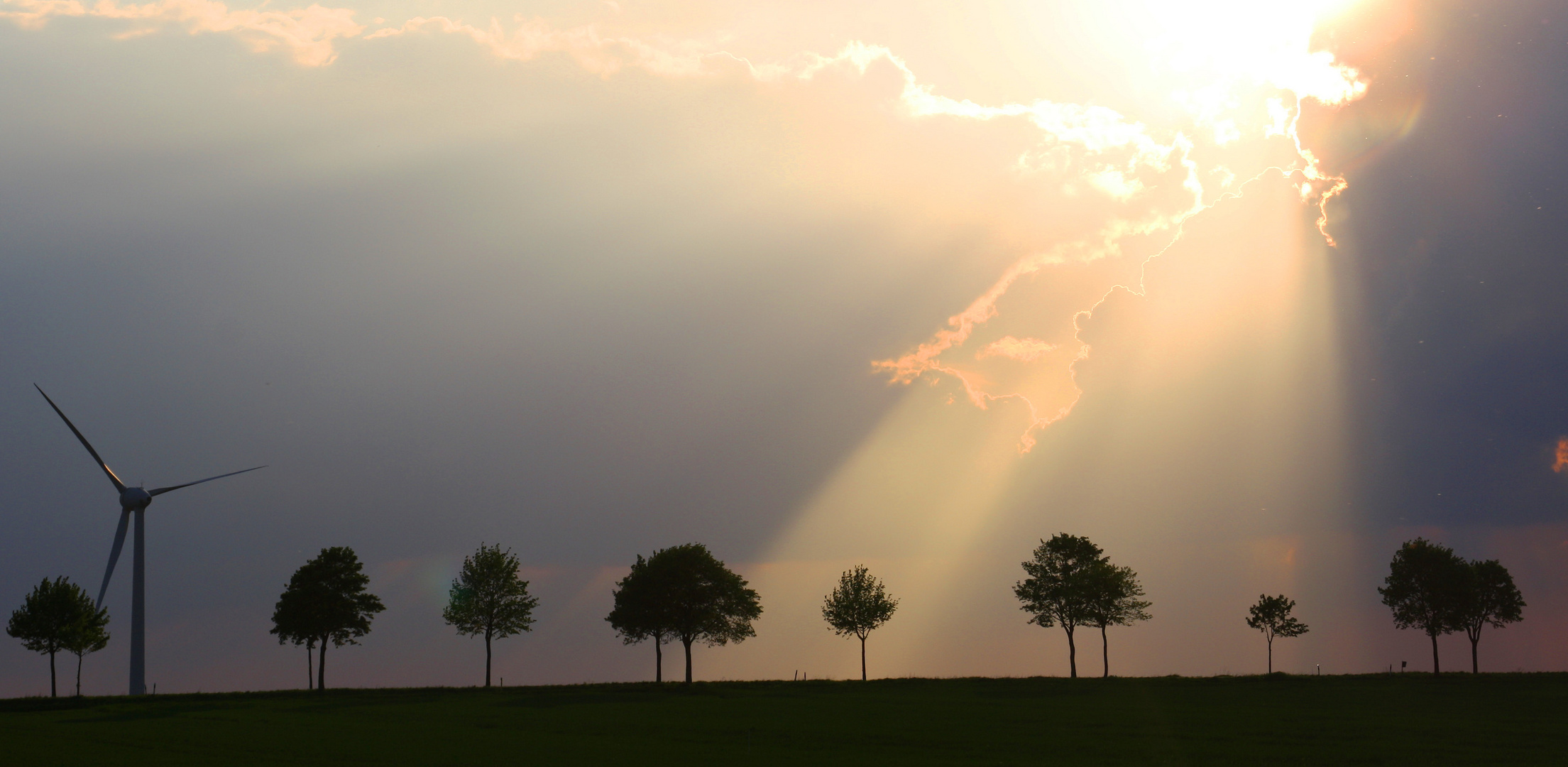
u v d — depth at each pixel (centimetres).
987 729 6334
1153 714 7181
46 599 9894
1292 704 7931
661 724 6819
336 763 4931
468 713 7719
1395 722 6562
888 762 4897
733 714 7488
